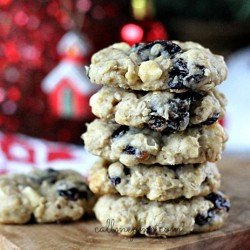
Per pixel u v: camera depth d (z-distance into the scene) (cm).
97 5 55
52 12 55
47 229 36
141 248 33
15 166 49
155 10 61
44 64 56
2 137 55
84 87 56
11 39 56
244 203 39
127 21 56
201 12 62
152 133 34
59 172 39
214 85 33
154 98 33
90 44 56
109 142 35
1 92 58
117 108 34
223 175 46
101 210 36
